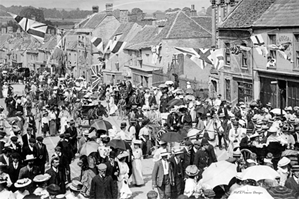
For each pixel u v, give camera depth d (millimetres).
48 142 19828
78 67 30828
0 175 13062
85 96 22406
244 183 11477
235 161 13227
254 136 14820
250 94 21484
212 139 18062
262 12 21672
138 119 18344
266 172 11562
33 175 13469
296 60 19781
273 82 20297
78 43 31125
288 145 15023
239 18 22953
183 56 25797
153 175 12906
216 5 24953
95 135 15438
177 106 19875
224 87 23094
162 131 18297
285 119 16953
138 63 28750
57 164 13188
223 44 23766
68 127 17438
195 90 23750
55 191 11875
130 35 30938
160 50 26969
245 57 21875
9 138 16891
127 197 13234
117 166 13211
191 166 12430
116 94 24266
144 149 17859
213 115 18547
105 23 31547
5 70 36812
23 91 29922
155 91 23922
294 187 11422
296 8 20203
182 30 27344
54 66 32156
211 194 10969
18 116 19750
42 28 21938
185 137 15008
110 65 29922
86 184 13109
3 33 44094
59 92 23844
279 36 20359
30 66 37656
